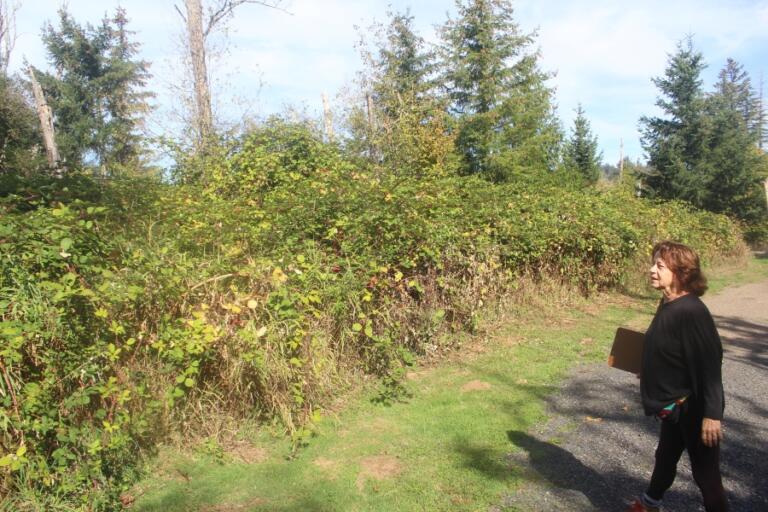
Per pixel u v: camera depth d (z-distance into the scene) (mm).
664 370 2895
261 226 5758
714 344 2758
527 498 3529
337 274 5555
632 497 3506
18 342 3051
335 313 5254
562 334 7809
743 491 3549
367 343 5699
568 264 9789
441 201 7438
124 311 3830
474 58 20984
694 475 2867
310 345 4770
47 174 7168
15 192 5578
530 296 9016
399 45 26812
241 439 4348
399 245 6113
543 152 21641
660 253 2977
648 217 13133
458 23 21797
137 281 3904
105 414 3520
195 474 3896
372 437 4492
